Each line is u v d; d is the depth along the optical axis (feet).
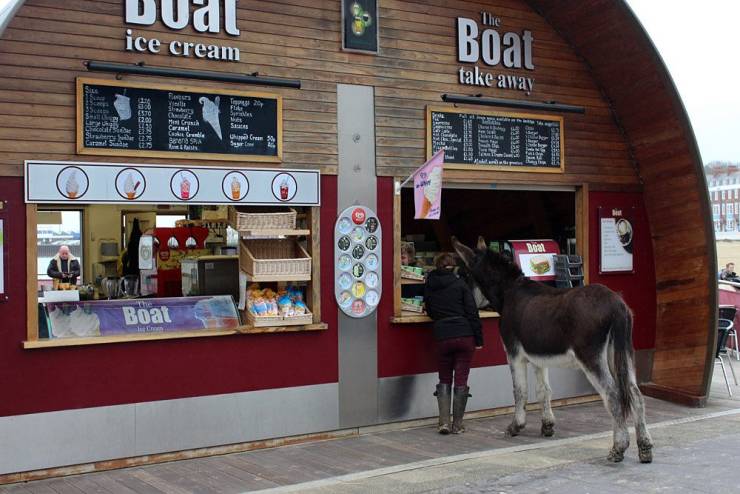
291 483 19.38
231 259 24.62
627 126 30.40
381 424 25.20
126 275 31.73
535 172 28.35
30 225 19.97
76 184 20.51
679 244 30.32
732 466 20.18
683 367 30.22
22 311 19.86
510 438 24.21
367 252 24.86
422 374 25.91
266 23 23.43
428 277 25.36
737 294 42.98
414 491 18.45
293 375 23.56
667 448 22.54
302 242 24.64
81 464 20.44
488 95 27.50
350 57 24.81
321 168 24.09
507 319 24.30
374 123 25.20
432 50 26.40
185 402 21.85
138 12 21.53
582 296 21.94
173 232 28.17
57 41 20.45
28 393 19.85
